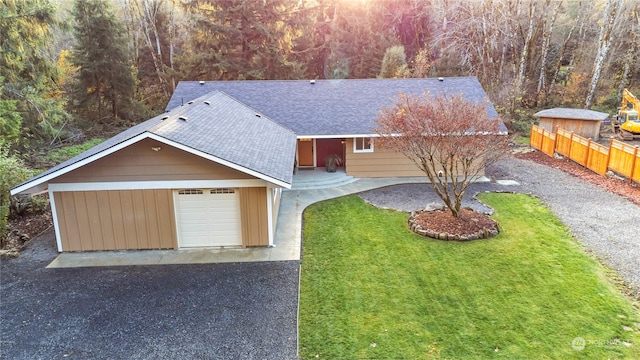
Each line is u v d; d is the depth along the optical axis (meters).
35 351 7.25
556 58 33.69
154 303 8.73
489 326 7.69
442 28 34.28
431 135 11.74
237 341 7.44
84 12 26.62
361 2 36.78
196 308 8.52
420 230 12.10
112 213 11.10
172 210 11.15
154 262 10.67
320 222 13.36
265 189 11.10
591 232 11.70
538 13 31.62
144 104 31.66
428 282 9.38
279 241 11.90
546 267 9.85
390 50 32.53
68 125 25.34
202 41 31.38
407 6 37.25
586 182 16.75
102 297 8.98
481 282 9.30
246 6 31.23
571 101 31.00
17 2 18.09
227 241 11.58
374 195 16.12
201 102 14.90
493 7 30.30
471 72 31.98
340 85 20.78
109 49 27.48
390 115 13.11
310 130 17.88
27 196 14.00
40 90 20.89
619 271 9.50
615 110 29.38
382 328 7.73
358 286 9.29
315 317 8.13
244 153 11.41
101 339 7.55
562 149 21.11
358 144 18.36
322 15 38.72
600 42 27.81
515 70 30.77
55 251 11.38
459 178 18.20
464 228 12.04
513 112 29.34
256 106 19.55
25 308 8.59
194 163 10.77
